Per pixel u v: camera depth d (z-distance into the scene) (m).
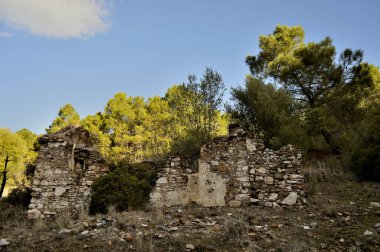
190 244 6.88
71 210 11.75
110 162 13.47
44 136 12.60
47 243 7.28
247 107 19.61
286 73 22.86
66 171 12.25
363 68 22.05
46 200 11.84
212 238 7.28
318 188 12.41
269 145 17.12
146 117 35.81
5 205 12.77
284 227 8.32
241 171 11.67
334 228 8.00
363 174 13.22
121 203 11.16
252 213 9.95
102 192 11.48
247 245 6.93
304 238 7.47
